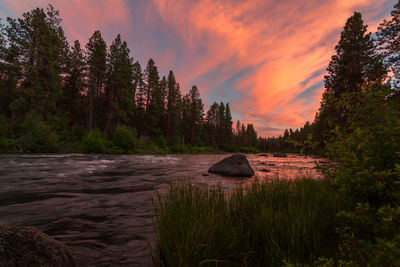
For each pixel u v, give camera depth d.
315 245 2.17
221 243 2.27
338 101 2.63
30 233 1.83
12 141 19.53
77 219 3.67
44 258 1.69
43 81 27.81
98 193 5.60
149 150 35.94
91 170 10.30
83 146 25.34
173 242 2.28
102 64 37.28
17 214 3.86
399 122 1.83
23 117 24.44
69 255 2.08
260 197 3.84
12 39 27.39
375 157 2.03
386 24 3.15
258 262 2.15
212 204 3.03
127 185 6.73
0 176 7.72
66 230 3.20
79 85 37.06
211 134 78.81
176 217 2.66
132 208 4.32
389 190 1.73
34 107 26.95
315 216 2.76
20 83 28.25
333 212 2.88
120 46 38.25
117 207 4.38
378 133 1.91
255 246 2.49
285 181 4.71
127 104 40.38
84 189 6.07
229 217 2.97
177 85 63.25
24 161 12.73
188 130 67.56
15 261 1.46
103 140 28.11
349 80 16.59
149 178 8.26
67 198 5.03
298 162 20.08
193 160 20.75
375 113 2.28
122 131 29.62
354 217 1.98
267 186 4.23
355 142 2.21
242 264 2.05
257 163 18.45
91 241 2.85
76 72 37.31
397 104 2.15
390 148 2.02
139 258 2.44
